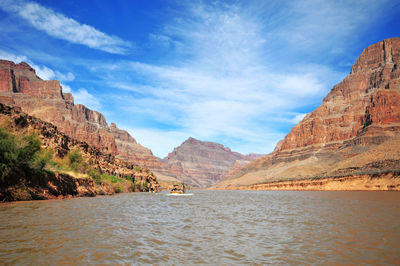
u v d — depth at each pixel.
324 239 17.06
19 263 11.45
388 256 13.25
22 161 41.34
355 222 23.70
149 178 166.88
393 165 121.56
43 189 45.34
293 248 14.98
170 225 22.70
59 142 71.25
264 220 26.38
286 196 83.12
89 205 36.94
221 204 48.94
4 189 38.06
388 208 35.47
